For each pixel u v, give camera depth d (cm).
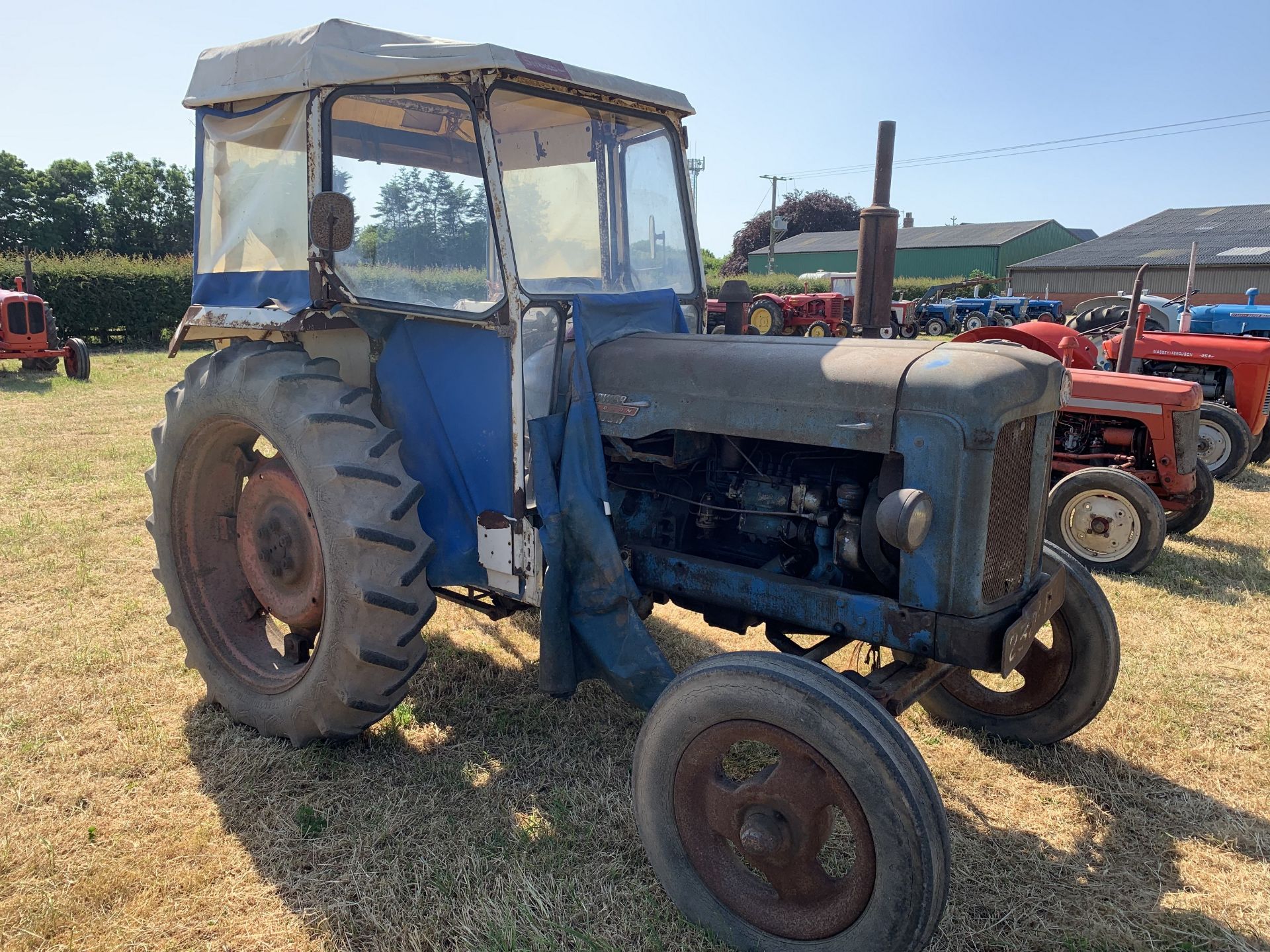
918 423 217
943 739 315
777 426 236
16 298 1174
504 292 257
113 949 203
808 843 198
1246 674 363
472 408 273
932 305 2762
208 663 314
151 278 1912
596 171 300
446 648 373
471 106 252
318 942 208
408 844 244
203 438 315
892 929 186
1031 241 4966
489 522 275
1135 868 244
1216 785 285
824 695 192
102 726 301
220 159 316
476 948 207
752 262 5431
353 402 276
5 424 840
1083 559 500
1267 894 234
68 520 525
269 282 296
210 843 242
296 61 272
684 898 219
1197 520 562
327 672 269
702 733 210
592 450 261
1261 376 728
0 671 338
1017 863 245
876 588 247
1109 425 565
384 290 277
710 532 282
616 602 257
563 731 308
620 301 284
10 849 235
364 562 259
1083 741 311
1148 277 3316
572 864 239
